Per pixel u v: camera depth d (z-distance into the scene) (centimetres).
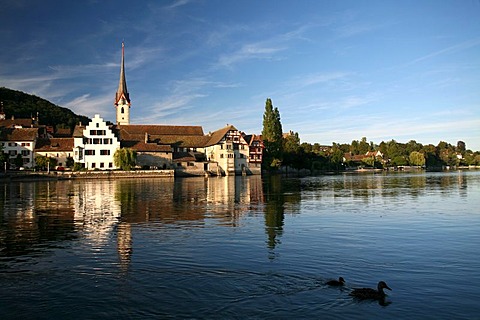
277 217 3606
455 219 3472
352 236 2730
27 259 2153
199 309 1488
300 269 1959
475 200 5025
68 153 13350
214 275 1869
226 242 2544
